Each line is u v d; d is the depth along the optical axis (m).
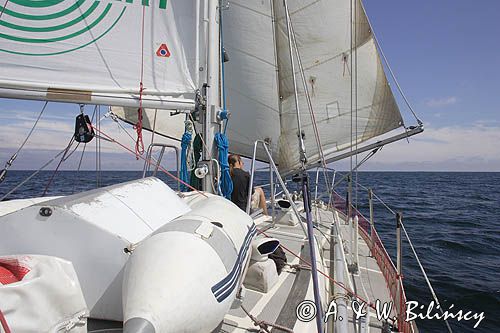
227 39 6.75
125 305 1.09
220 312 1.28
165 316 1.03
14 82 2.40
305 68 6.63
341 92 6.68
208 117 3.01
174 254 1.22
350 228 3.67
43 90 2.48
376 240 4.11
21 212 1.35
